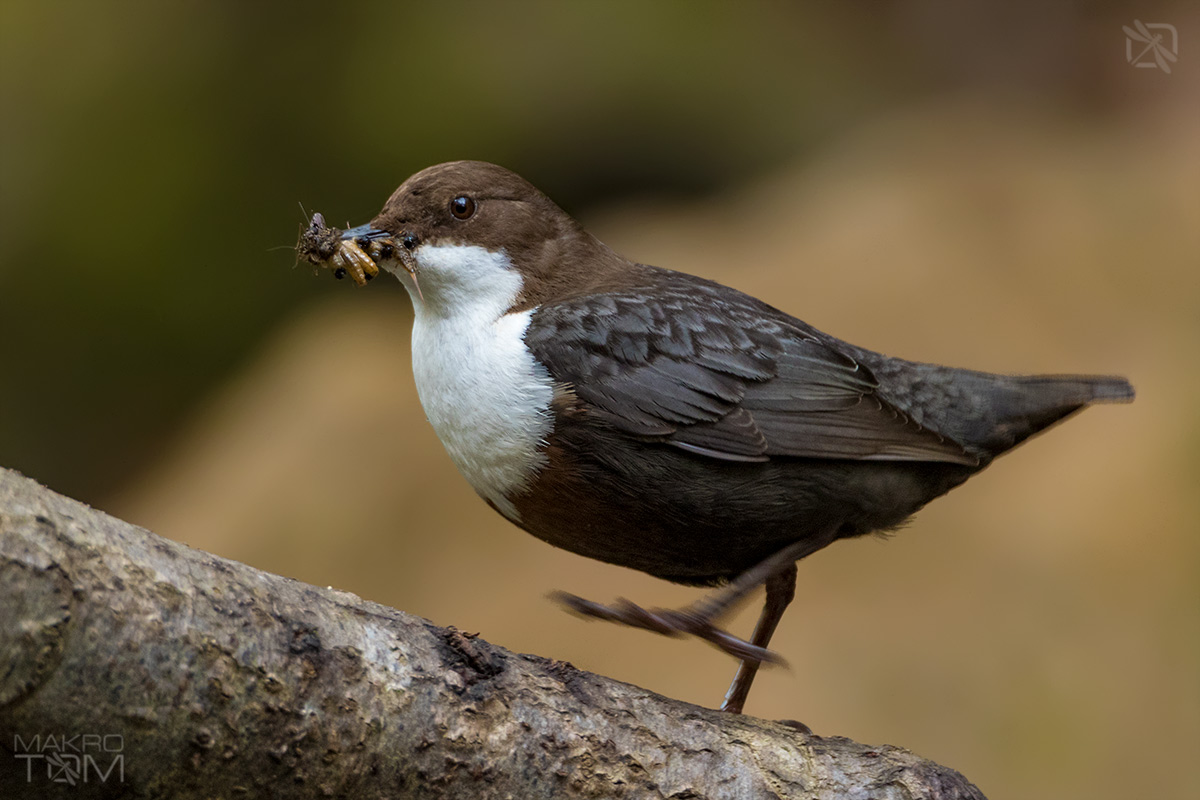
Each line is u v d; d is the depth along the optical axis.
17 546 3.44
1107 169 12.92
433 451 11.17
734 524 6.02
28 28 14.06
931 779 4.80
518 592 10.07
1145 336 11.11
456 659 4.28
